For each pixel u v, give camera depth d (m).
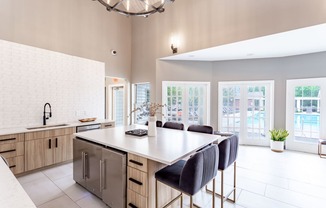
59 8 4.06
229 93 5.34
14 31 3.41
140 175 1.88
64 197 2.42
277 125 4.89
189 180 1.61
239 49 4.07
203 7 4.07
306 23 2.88
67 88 4.09
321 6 2.76
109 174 2.15
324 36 3.26
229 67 5.21
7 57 3.20
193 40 4.25
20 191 0.87
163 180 1.82
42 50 3.67
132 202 1.96
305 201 2.39
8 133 2.80
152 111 2.62
